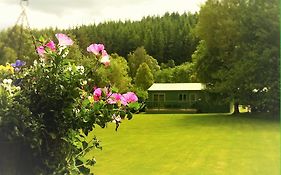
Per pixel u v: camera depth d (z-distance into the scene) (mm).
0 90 3406
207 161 11133
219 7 33562
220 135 18531
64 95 3641
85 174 3887
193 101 45750
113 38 100250
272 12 30156
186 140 16625
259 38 30750
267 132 19562
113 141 16203
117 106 3857
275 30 30000
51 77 3666
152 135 18828
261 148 13781
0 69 4023
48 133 3494
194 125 24750
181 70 90750
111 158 11461
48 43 3832
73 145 3748
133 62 92625
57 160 3594
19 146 3369
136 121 29078
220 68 34875
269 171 9562
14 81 3779
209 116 34094
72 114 3645
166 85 48875
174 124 25859
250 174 9242
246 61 31094
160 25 107500
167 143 15617
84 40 74500
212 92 35719
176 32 104875
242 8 32094
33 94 3627
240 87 32344
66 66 3791
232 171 9625
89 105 3740
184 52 103688
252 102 32562
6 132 3311
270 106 31625
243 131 20312
